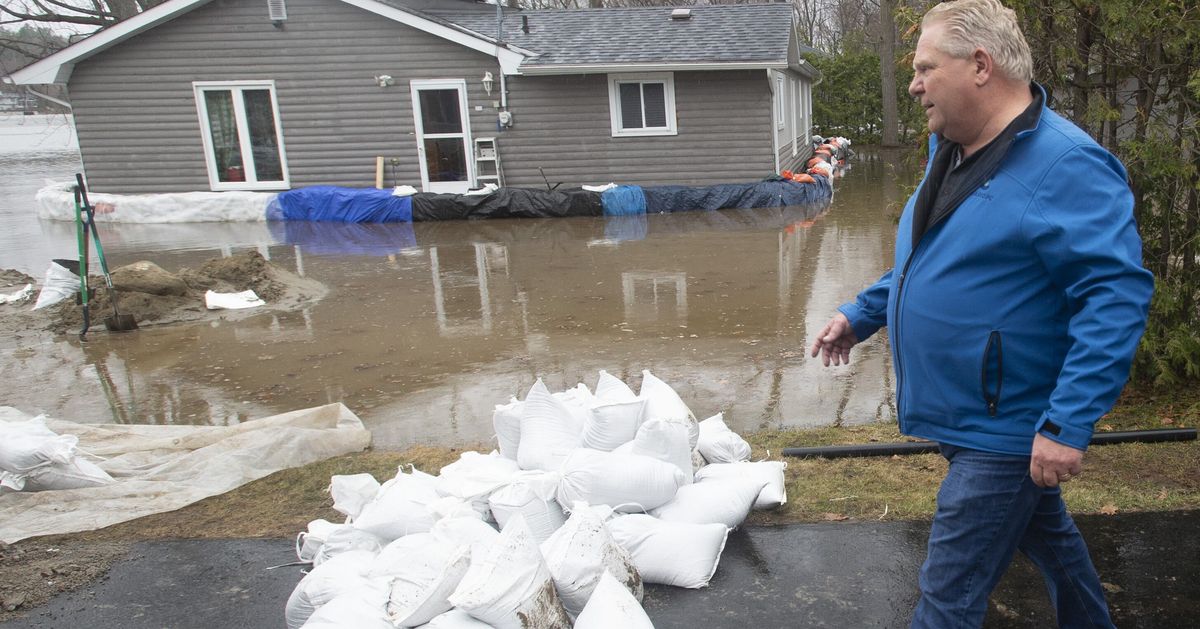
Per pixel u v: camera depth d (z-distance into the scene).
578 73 15.30
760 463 3.93
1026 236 2.05
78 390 6.46
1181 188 4.84
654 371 6.25
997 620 2.91
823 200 15.38
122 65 15.72
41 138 37.47
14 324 8.38
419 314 8.29
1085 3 4.68
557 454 3.60
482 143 15.90
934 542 2.33
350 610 2.69
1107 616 2.53
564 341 7.16
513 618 2.60
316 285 9.67
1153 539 3.35
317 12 15.45
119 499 4.22
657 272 9.71
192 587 3.41
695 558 3.18
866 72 29.03
